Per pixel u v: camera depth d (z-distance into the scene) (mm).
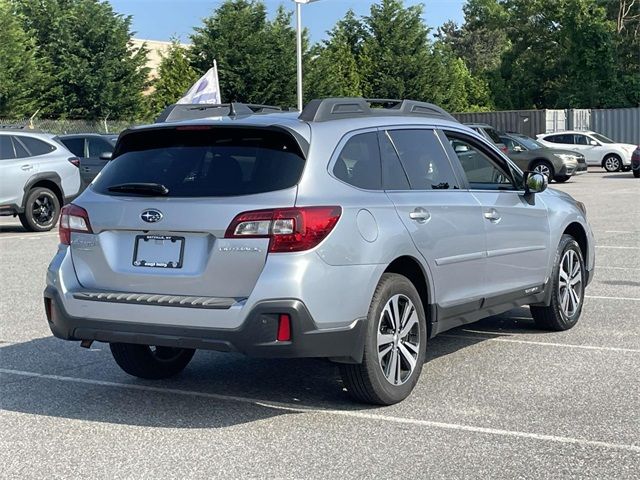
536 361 6758
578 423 5234
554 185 27938
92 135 21625
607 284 10164
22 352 7332
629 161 35656
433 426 5223
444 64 54938
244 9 44938
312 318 5066
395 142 6051
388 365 5613
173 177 5465
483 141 7047
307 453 4793
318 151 5395
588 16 54188
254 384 6277
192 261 5246
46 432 5242
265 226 5055
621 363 6648
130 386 6273
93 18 45812
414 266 5898
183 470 4574
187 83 45000
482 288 6574
